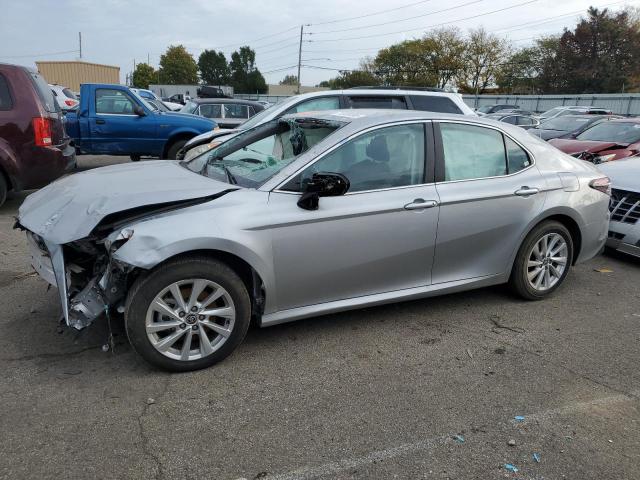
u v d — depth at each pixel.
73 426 2.72
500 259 4.30
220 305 3.33
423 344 3.76
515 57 69.00
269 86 94.25
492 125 4.32
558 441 2.74
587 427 2.86
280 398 3.04
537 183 4.36
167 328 3.16
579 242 4.76
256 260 3.28
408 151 3.89
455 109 8.05
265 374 3.30
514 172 4.33
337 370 3.38
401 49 71.62
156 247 2.98
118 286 3.10
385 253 3.75
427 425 2.84
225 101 13.70
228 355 3.39
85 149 10.38
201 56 96.50
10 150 6.61
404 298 3.96
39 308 4.07
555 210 4.42
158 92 53.78
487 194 4.08
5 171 6.73
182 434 2.70
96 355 3.42
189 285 3.20
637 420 2.94
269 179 3.50
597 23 59.34
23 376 3.15
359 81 74.50
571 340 3.90
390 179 3.79
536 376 3.38
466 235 4.06
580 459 2.61
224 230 3.16
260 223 3.28
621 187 5.89
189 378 3.22
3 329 3.72
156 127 10.59
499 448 2.67
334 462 2.54
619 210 5.86
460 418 2.91
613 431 2.84
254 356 3.52
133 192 3.32
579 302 4.66
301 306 3.61
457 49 68.00
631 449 2.70
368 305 3.83
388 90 7.95
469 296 4.70
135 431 2.71
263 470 2.47
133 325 3.07
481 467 2.53
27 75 6.78
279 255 3.38
